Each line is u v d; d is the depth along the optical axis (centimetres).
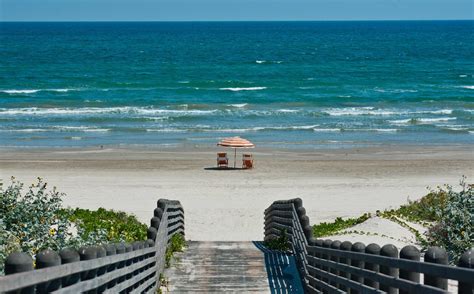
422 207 2091
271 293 1184
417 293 506
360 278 771
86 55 12269
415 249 564
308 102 6312
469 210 1466
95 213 1972
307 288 1171
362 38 19950
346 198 2659
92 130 4609
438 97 6638
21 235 1048
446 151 3947
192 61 11069
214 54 12812
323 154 3822
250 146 3378
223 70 9544
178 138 4356
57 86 7394
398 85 7831
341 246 866
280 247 1620
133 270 917
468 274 409
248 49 14450
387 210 2294
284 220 1700
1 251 850
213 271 1353
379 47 15425
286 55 12656
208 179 3075
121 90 7119
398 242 1628
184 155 3756
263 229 2216
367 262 704
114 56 12069
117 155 3719
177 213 1792
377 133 4631
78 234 1173
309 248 1169
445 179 3084
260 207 2528
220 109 5812
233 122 5094
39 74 8681
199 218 2345
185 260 1465
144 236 1639
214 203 2583
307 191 2812
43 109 5612
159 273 1238
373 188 2866
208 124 4972
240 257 1509
